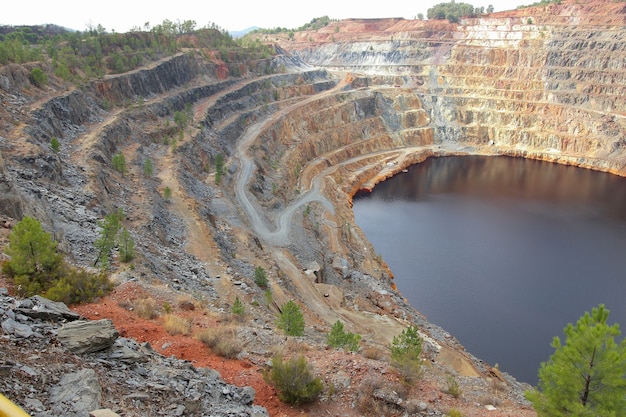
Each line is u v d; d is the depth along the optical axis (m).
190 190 79.94
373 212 111.88
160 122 103.81
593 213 109.62
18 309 18.06
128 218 55.81
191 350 22.83
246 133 125.50
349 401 21.52
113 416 12.24
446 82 195.62
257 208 87.12
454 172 147.25
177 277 44.41
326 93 171.88
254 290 50.06
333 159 140.88
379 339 51.34
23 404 11.95
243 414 16.89
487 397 27.86
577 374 21.23
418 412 22.25
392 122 173.50
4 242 30.00
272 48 193.75
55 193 48.56
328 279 72.50
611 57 168.62
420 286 76.25
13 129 59.09
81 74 100.00
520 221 104.75
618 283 75.75
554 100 171.62
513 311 68.50
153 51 128.38
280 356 21.88
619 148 149.00
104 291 28.59
